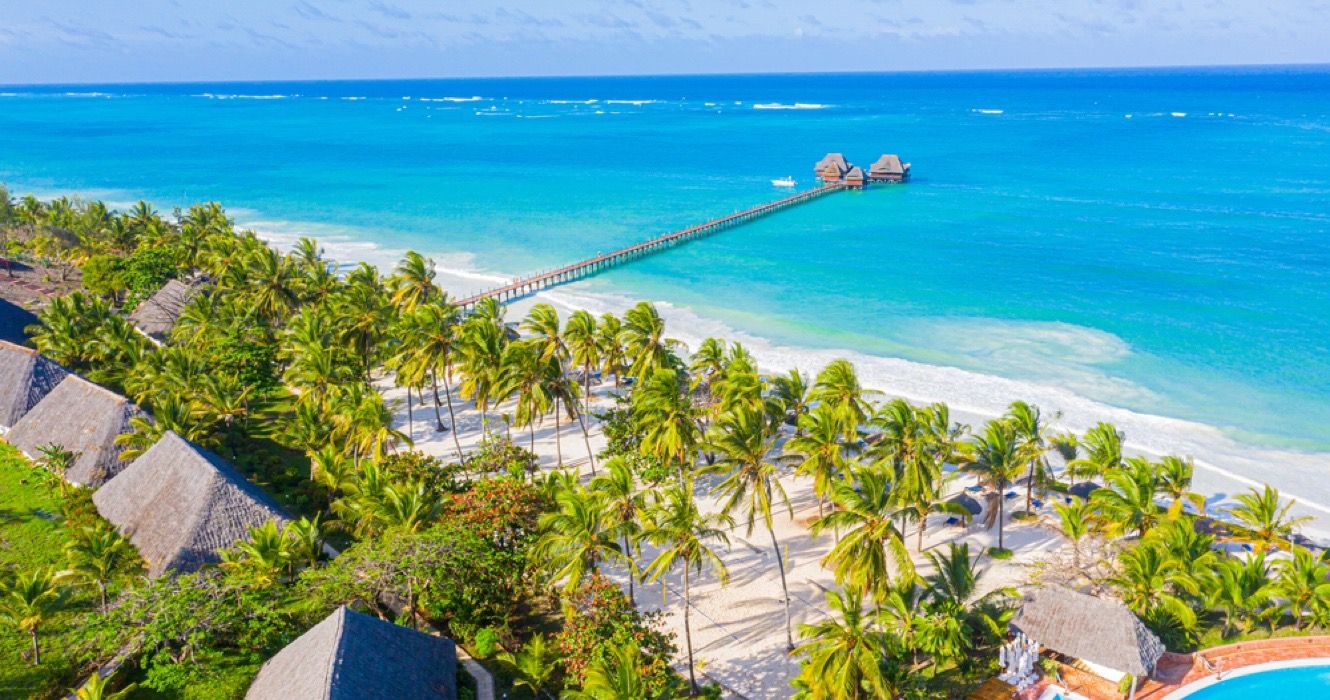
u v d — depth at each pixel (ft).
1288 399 226.58
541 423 224.12
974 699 125.18
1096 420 217.15
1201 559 139.03
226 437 198.80
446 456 205.67
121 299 318.65
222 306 252.42
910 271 358.84
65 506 165.78
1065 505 175.32
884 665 120.98
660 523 129.70
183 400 192.65
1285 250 368.89
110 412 182.80
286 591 134.41
